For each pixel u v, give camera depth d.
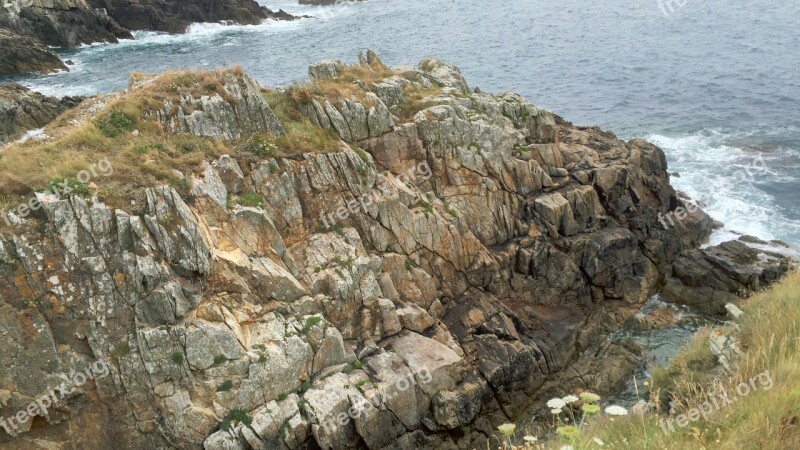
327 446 23.70
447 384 27.06
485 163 35.56
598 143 43.59
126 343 22.33
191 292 23.06
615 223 38.66
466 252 33.44
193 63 83.50
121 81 73.62
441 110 34.72
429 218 32.12
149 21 103.81
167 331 22.41
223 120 28.62
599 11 120.19
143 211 23.14
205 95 28.77
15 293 21.39
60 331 21.86
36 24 88.81
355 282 27.81
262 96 30.83
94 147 25.67
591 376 30.83
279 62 84.56
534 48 93.50
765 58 82.00
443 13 125.38
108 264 22.38
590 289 36.50
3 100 48.28
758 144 55.25
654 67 80.88
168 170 25.14
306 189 28.78
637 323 34.88
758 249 38.88
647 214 39.91
